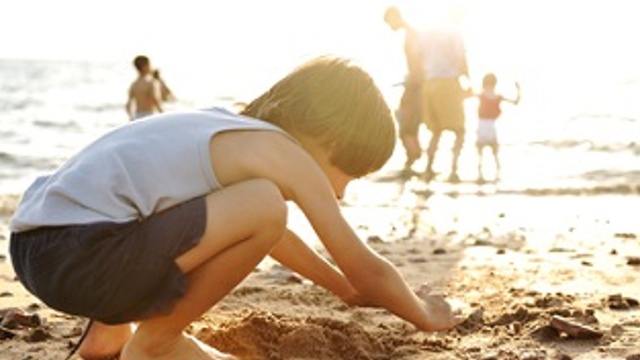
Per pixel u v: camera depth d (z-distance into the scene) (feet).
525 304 11.80
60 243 7.56
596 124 74.95
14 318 11.30
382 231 23.18
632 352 9.58
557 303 11.72
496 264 16.12
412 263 16.46
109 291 7.56
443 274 15.02
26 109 107.65
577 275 14.58
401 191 35.83
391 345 9.95
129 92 42.42
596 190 35.01
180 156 7.70
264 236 7.64
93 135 73.46
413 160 38.73
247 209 7.55
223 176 7.73
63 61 392.06
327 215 7.82
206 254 7.61
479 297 12.77
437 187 37.09
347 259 7.95
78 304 7.72
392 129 8.41
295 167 7.81
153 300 7.64
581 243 19.57
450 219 26.32
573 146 57.11
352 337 9.78
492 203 31.32
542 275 14.66
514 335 10.43
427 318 8.41
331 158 8.25
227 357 8.50
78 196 7.63
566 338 10.15
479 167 40.22
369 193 35.12
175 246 7.50
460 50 35.99
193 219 7.50
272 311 11.72
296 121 8.14
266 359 9.41
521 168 45.42
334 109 8.11
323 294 12.93
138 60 42.55
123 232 7.50
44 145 63.41
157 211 7.57
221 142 7.84
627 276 14.42
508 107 96.48
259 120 8.26
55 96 136.15
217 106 8.47
